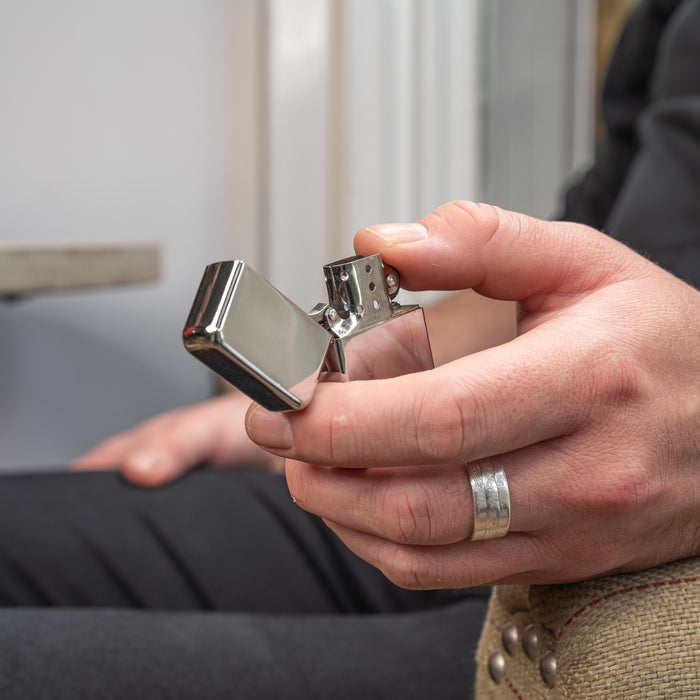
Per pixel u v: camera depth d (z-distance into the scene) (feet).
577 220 2.90
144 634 1.25
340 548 1.74
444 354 2.24
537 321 0.94
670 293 0.91
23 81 3.01
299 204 3.66
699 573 0.90
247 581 1.72
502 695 1.01
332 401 0.77
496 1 4.56
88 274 2.09
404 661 1.29
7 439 3.15
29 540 1.69
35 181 3.09
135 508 1.77
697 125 1.94
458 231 0.87
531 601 0.97
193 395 3.73
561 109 5.37
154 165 3.41
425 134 4.11
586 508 0.83
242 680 1.19
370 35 3.72
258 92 3.53
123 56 3.26
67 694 1.09
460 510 0.81
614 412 0.82
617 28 6.21
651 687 0.83
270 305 0.73
